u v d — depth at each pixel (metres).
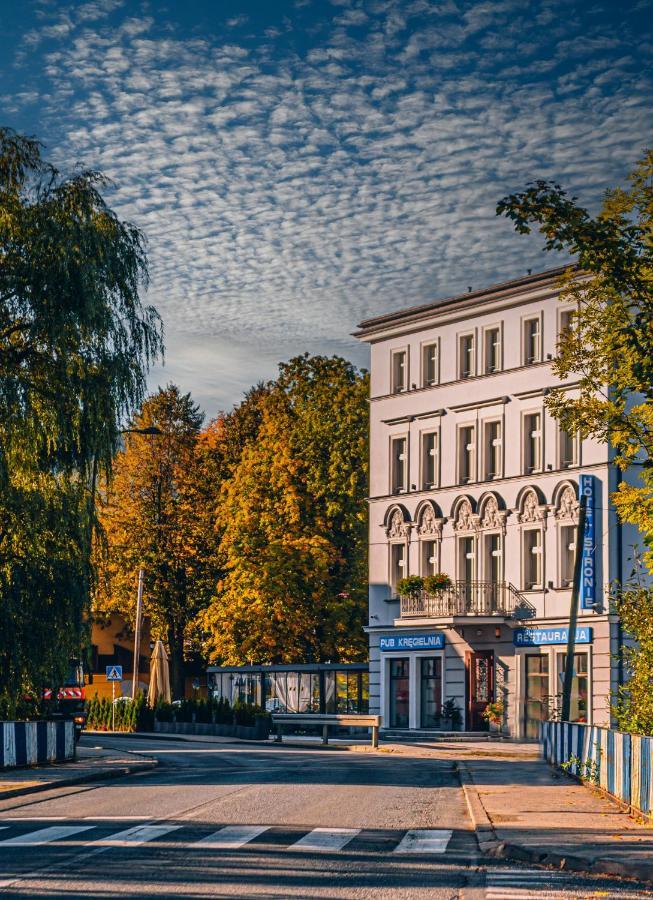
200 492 74.69
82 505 29.52
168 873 12.16
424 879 12.01
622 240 18.69
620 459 23.38
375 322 58.28
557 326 50.41
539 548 50.62
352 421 65.75
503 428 52.44
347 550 66.38
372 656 57.34
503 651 51.50
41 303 28.95
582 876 12.25
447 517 54.62
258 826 16.28
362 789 22.52
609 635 47.06
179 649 74.50
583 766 23.20
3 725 26.47
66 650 29.02
